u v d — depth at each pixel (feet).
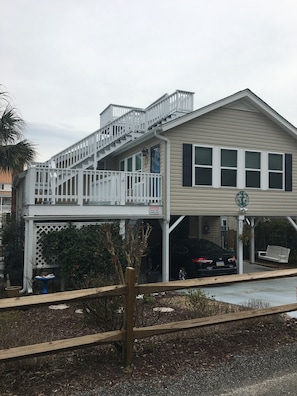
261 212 44.19
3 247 39.14
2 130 33.73
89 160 45.65
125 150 49.44
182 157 39.88
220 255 36.88
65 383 10.60
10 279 34.88
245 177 43.42
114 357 12.56
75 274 30.50
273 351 13.88
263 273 15.40
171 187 39.19
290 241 54.49
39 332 17.12
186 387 10.70
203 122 41.16
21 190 44.21
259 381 11.28
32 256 32.09
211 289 34.53
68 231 32.42
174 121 38.55
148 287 12.34
